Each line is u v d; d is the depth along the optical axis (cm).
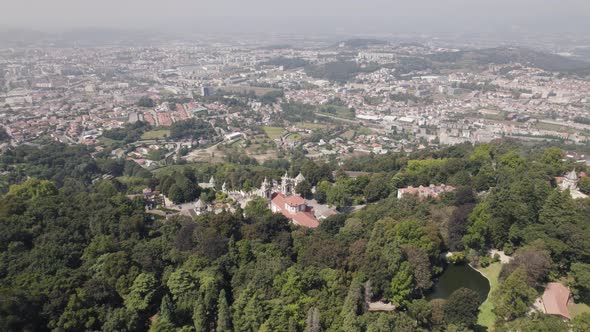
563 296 19450
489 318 19562
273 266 19700
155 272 19775
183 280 18362
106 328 16025
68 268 19438
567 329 16450
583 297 19838
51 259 19888
